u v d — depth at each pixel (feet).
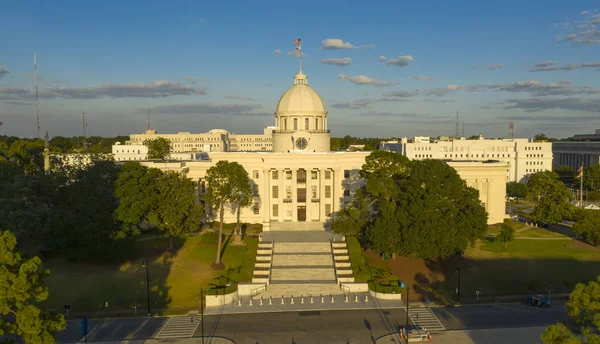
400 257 294.87
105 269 268.00
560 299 244.63
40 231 261.65
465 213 284.41
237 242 308.40
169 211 283.79
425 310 230.27
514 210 494.59
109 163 324.80
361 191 301.84
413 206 276.21
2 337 153.89
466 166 389.19
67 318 220.02
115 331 207.51
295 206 360.89
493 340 196.54
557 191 372.58
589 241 329.93
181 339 200.13
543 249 315.37
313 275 267.59
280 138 391.86
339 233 296.92
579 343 128.77
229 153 368.27
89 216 274.57
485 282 265.34
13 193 274.98
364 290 253.24
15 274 134.82
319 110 396.16
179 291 248.11
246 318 221.66
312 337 201.57
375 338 200.03
